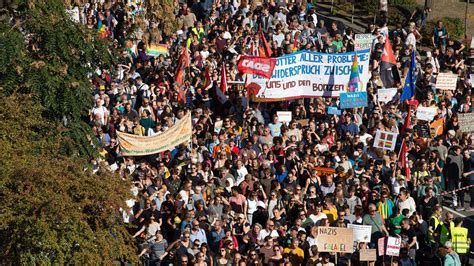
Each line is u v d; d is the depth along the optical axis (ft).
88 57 209.15
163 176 220.43
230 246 200.75
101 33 237.86
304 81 258.78
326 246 205.77
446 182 254.47
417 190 235.61
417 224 218.79
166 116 238.27
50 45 204.33
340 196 219.61
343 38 315.78
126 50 265.54
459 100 290.15
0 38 200.03
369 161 235.40
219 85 260.62
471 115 266.57
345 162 233.55
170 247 202.69
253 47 281.74
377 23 376.07
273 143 242.17
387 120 254.68
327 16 380.37
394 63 286.05
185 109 240.32
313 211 214.28
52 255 174.40
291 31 305.73
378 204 220.84
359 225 210.38
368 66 261.24
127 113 242.99
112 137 233.14
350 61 258.98
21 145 185.68
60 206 171.73
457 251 215.10
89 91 209.56
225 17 310.04
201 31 295.69
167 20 250.78
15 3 209.15
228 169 223.92
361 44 291.17
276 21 308.60
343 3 392.06
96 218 178.70
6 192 173.47
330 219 215.92
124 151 222.48
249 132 246.27
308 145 241.96
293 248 205.05
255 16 315.17
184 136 225.97
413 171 241.96
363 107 265.13
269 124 249.75
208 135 237.25
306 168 228.63
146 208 207.82
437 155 252.42
